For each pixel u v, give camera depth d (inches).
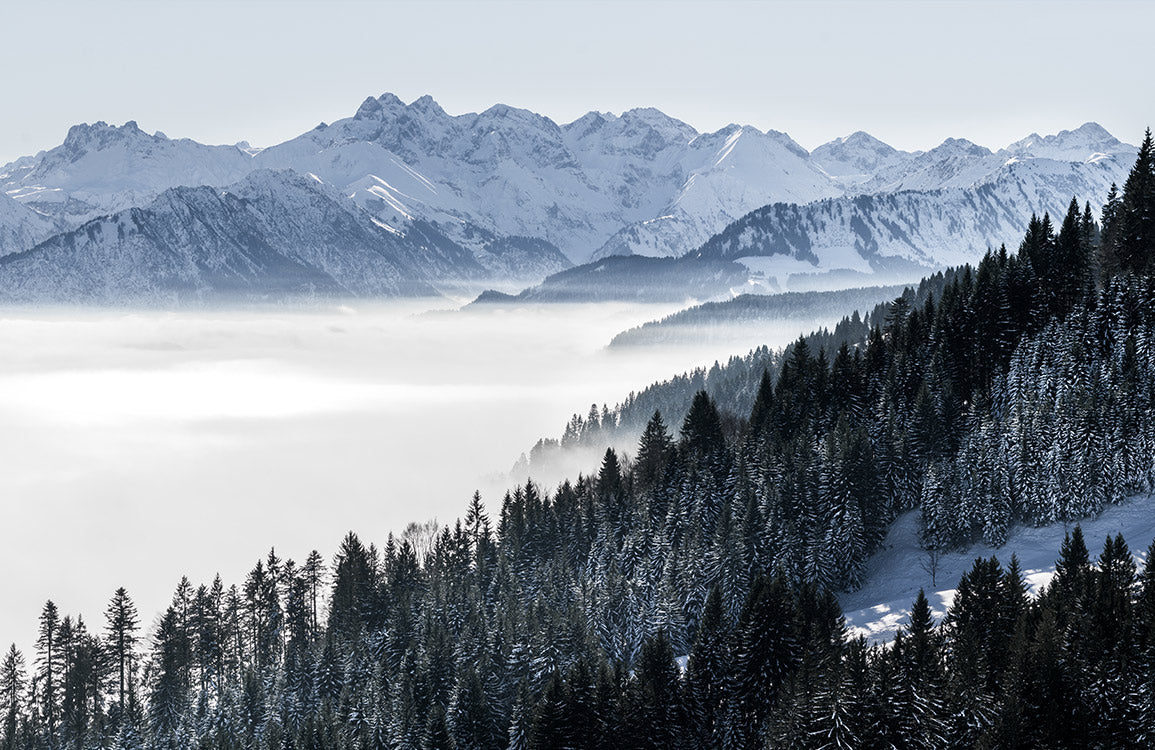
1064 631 2874.0
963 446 4977.9
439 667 4426.7
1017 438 4714.6
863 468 4933.6
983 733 2608.3
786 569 4658.0
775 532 4766.2
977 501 4635.8
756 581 3804.1
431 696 4264.3
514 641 4387.3
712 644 3563.0
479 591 5378.9
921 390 5324.8
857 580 4724.4
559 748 3361.2
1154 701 2615.7
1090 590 3065.9
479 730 3912.4
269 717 4650.6
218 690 5241.1
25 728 5083.7
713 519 5354.3
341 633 5246.1
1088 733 2618.1
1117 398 4655.5
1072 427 4621.1
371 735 4109.3
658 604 4394.7
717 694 3476.9
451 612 5078.7
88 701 5187.0
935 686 2743.6
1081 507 4512.8
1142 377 4815.5
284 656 5191.9
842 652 3179.1
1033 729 2620.6
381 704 4291.3
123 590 5324.8
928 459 5113.2
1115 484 4515.3
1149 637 2733.8
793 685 3056.1
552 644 4124.0
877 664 2842.0
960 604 3324.3
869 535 4936.0
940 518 4702.3
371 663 4859.7
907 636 3211.1
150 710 5083.7
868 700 2726.4
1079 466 4532.5
